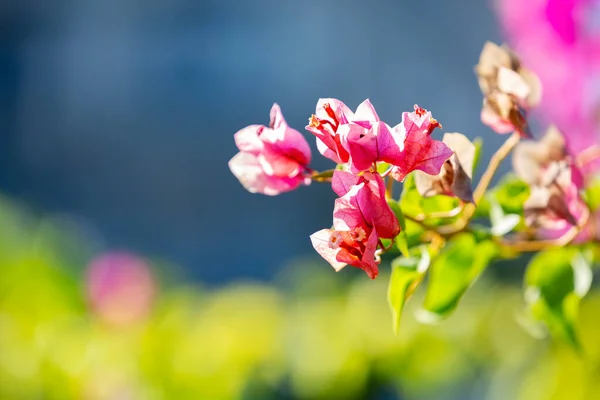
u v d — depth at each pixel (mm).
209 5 7219
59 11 7453
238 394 1753
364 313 1902
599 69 1442
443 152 958
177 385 1709
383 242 978
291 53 7008
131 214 7008
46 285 2006
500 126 1041
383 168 990
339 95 6730
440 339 1854
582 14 1451
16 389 1678
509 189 1077
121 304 1859
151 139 7156
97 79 7367
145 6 7336
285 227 6410
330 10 6863
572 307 1108
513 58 1041
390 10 6625
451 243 1108
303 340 1834
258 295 2055
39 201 7152
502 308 1883
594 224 1099
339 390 1814
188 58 7254
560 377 1601
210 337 1814
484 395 1843
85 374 1709
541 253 1116
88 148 7254
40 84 7449
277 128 1014
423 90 6488
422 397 1865
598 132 1417
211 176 6910
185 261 6488
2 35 7500
